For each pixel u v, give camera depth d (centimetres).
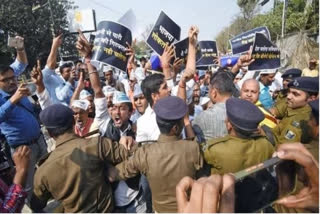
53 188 206
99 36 314
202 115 254
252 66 410
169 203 204
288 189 100
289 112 295
